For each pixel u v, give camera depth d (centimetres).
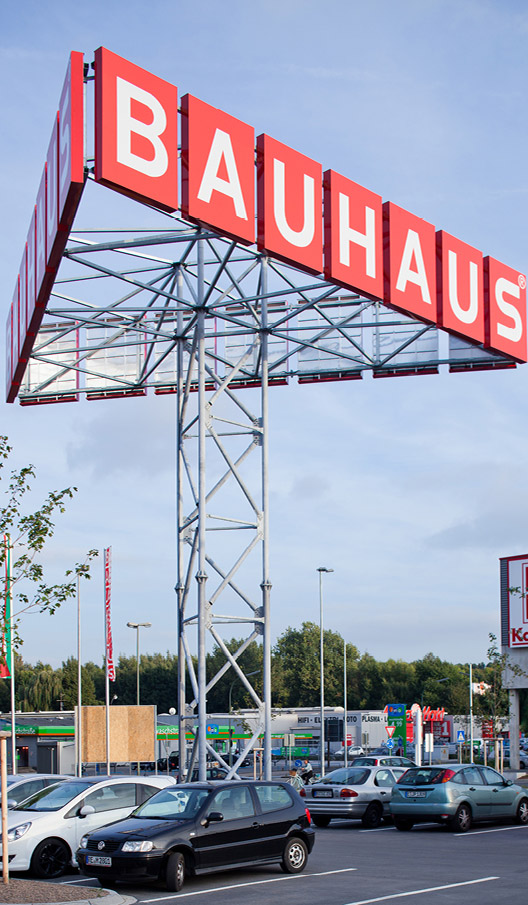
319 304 2983
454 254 2598
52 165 1983
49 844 1666
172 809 1568
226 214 2052
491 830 2372
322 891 1420
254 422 2603
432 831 2375
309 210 2245
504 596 4569
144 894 1430
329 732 7862
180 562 2555
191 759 2431
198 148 2005
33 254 2241
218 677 2394
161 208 1947
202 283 2466
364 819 2572
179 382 2658
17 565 1611
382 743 7800
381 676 13775
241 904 1310
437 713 6019
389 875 1584
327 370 2980
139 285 2280
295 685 14062
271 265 2634
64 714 6688
